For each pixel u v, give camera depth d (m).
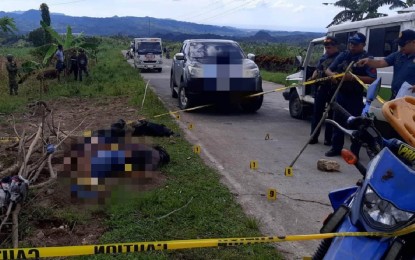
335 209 3.11
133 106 11.97
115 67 28.45
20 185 4.32
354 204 2.69
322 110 8.10
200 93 11.07
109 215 4.72
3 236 4.19
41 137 6.59
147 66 29.08
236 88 11.09
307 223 4.84
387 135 3.41
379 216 2.50
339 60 7.13
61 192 5.11
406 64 6.26
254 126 10.12
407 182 2.44
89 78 19.78
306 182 6.21
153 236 4.29
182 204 5.08
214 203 5.16
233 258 3.95
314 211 5.18
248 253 4.06
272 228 4.66
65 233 4.34
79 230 4.41
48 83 18.02
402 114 2.86
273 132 9.50
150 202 5.03
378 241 2.49
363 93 7.04
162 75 25.81
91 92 15.17
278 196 5.62
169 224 4.57
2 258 2.55
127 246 2.67
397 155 2.66
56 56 19.20
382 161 2.59
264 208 5.22
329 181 6.27
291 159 7.37
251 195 5.62
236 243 2.76
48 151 5.51
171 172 6.21
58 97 14.31
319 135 9.27
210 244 2.74
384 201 2.48
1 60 22.33
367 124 3.00
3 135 8.70
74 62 19.52
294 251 4.20
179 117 10.82
